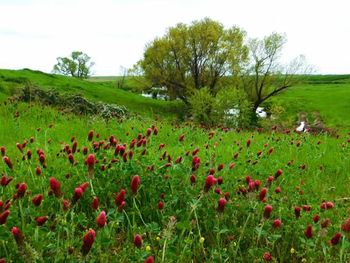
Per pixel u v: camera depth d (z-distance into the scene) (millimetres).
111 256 4359
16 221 4426
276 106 53562
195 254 4789
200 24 57906
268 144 13188
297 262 4961
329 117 69375
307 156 11430
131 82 62844
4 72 63125
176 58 59188
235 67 57656
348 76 175625
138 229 4844
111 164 6207
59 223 4484
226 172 7566
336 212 6305
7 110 18312
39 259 3682
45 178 6223
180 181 6117
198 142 14289
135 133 14508
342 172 9625
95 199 4445
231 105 36875
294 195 6887
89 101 26188
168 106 65875
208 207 5449
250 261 4699
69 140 12719
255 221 5441
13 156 8586
